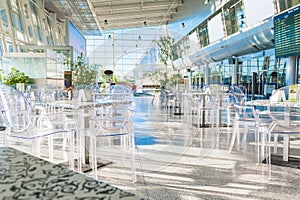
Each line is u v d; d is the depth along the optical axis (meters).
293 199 2.09
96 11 16.41
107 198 0.46
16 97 2.49
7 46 8.95
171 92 9.35
